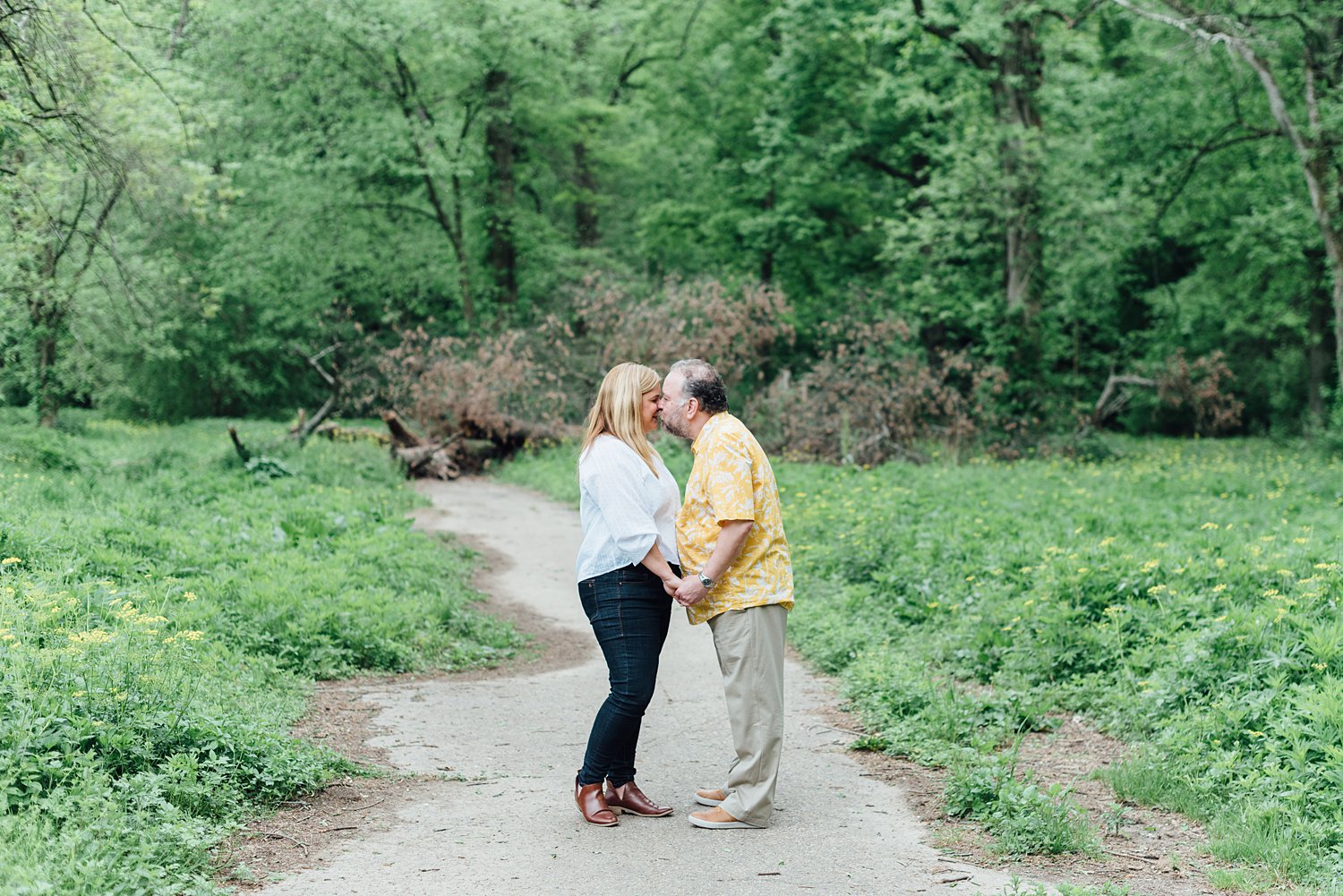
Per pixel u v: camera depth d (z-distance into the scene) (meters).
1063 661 6.77
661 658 7.96
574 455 20.47
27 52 11.09
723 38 29.73
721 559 4.30
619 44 33.44
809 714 6.40
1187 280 30.16
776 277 29.66
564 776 5.17
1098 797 4.88
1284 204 24.12
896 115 25.31
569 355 22.70
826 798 4.86
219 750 4.61
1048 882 3.87
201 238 28.69
